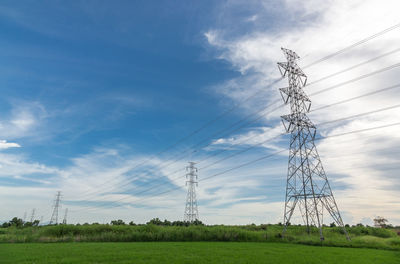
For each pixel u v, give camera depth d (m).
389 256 34.56
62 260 29.03
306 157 55.66
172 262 27.88
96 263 27.00
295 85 62.50
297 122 58.88
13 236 59.03
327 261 29.84
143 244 48.97
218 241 57.84
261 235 59.38
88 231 65.56
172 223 110.44
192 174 96.00
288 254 35.03
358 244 46.84
